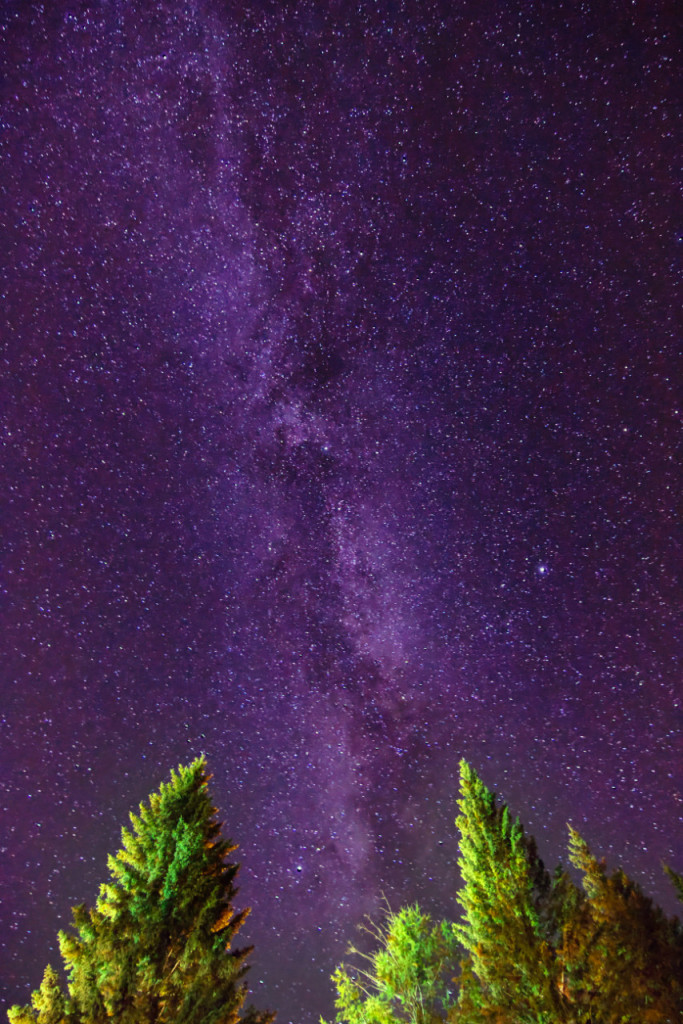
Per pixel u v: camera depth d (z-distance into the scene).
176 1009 9.00
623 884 12.18
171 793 10.82
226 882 10.38
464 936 12.13
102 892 9.66
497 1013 10.83
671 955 11.24
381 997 12.89
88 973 8.89
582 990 10.81
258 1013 9.95
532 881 11.94
